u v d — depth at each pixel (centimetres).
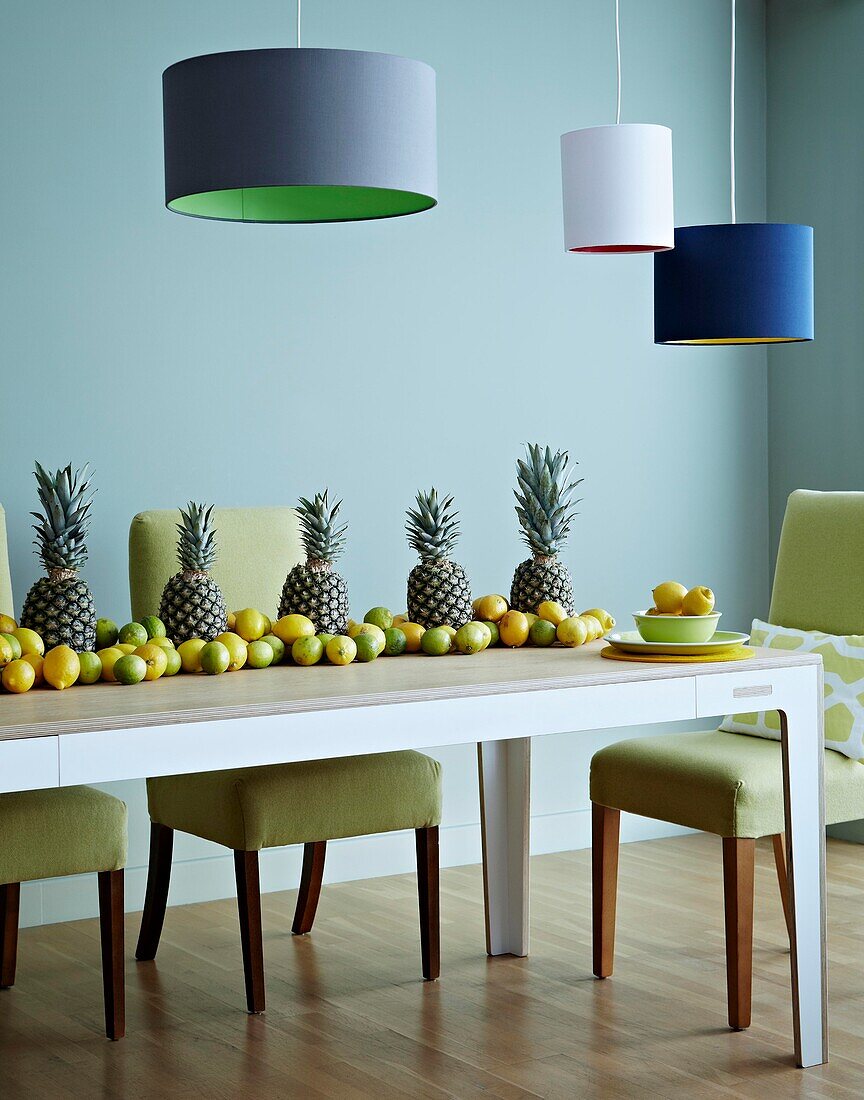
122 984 271
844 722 304
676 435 451
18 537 350
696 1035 269
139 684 235
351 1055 261
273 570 335
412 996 293
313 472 391
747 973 270
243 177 220
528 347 423
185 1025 279
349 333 395
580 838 431
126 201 363
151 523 322
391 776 292
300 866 388
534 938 333
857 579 323
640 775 288
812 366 452
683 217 449
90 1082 250
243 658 252
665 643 258
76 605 249
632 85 438
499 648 282
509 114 418
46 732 194
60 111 354
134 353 365
